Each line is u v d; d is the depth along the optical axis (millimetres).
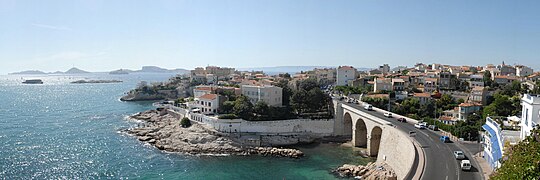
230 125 114688
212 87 160375
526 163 28281
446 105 135375
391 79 181500
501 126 61562
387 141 86250
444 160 64312
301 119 121375
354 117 110625
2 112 192250
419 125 93375
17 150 104562
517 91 145000
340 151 105625
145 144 114000
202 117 123312
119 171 86312
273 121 118250
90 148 108250
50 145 111500
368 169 82750
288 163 93562
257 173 85188
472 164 61875
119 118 169500
